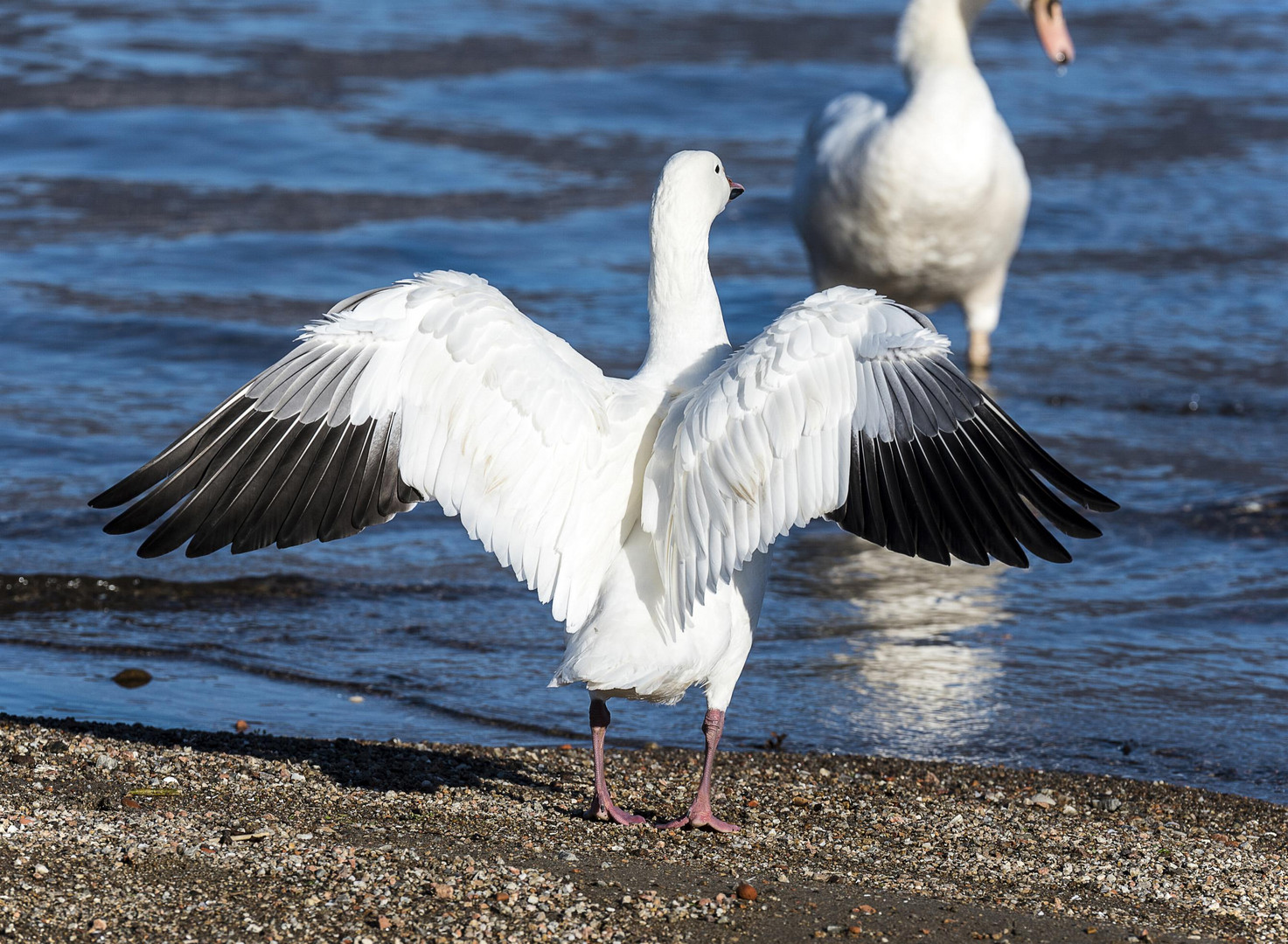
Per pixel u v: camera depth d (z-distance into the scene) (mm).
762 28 44812
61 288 22656
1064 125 34219
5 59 37094
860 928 7453
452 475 7648
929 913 7715
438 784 9586
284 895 7418
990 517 7293
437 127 33312
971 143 19750
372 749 10258
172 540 7633
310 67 37969
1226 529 15492
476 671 12211
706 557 7453
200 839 8031
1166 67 40125
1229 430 18500
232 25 42688
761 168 31328
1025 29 45562
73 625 12719
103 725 10352
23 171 29000
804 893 7895
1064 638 13008
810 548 15406
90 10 43750
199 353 20344
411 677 12039
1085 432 18453
